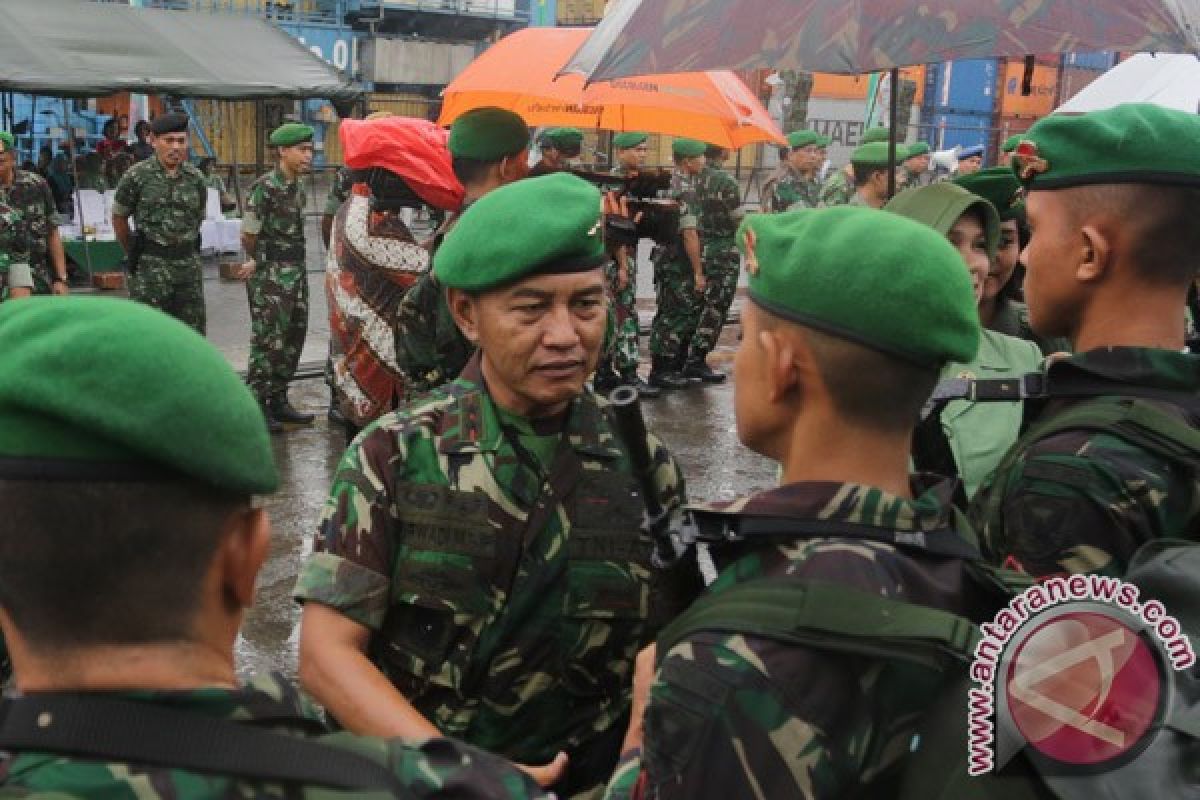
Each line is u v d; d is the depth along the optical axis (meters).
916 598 1.35
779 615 1.29
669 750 1.29
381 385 4.73
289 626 5.05
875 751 1.28
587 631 2.08
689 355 10.24
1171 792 1.26
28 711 1.04
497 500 2.05
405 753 1.17
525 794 1.20
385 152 4.49
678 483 2.19
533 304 2.01
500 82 5.05
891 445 1.44
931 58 2.52
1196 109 5.97
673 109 5.08
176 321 1.10
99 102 17.70
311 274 15.30
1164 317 1.91
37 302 1.08
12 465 1.01
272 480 1.12
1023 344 2.73
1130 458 1.70
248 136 20.22
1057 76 21.52
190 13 13.51
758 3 2.68
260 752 1.07
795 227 1.44
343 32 21.50
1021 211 3.05
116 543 1.03
